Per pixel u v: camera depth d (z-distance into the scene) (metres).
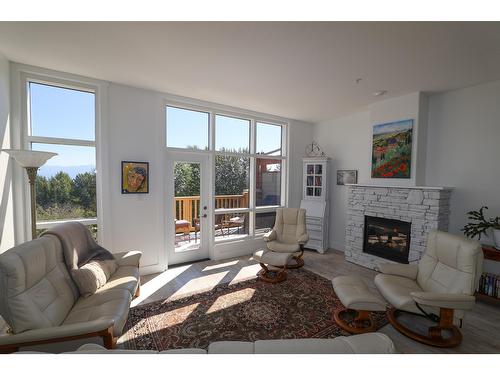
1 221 2.41
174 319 2.40
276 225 4.32
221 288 3.09
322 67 2.67
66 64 2.66
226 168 4.41
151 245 3.56
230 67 2.70
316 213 4.79
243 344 0.98
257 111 4.49
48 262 1.90
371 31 1.99
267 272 3.49
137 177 3.40
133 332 2.19
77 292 2.11
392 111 3.71
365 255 3.95
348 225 4.25
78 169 3.10
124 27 1.96
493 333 2.22
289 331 2.24
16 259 1.57
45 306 1.69
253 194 4.73
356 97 3.66
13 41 2.19
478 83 3.08
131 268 2.62
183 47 2.28
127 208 3.37
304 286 3.16
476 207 3.16
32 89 2.84
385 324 2.37
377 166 3.92
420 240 3.30
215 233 4.31
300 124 5.26
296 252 3.71
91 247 2.55
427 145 3.59
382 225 3.81
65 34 2.07
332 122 5.05
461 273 2.14
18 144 2.66
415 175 3.46
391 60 2.49
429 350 2.00
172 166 3.84
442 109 3.44
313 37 2.09
